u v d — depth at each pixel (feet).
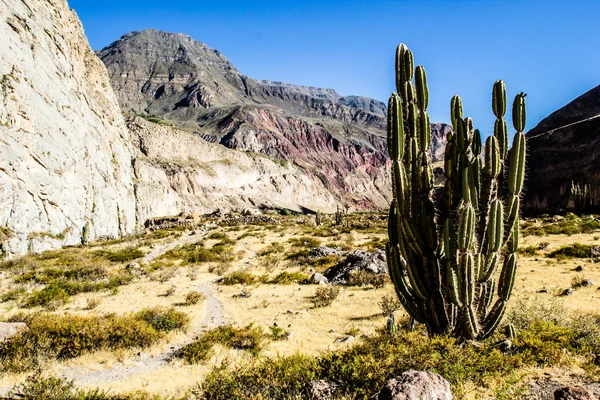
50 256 114.62
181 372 31.94
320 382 23.00
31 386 24.44
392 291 57.88
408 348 24.34
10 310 56.03
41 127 140.46
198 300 59.31
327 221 246.88
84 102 200.85
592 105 341.21
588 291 47.44
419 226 27.66
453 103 29.43
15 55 135.23
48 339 35.29
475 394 21.03
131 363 34.40
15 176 122.11
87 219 168.14
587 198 217.56
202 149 451.53
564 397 17.34
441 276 27.61
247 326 43.19
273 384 24.56
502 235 25.39
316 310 51.42
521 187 26.30
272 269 88.84
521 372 24.22
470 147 27.53
